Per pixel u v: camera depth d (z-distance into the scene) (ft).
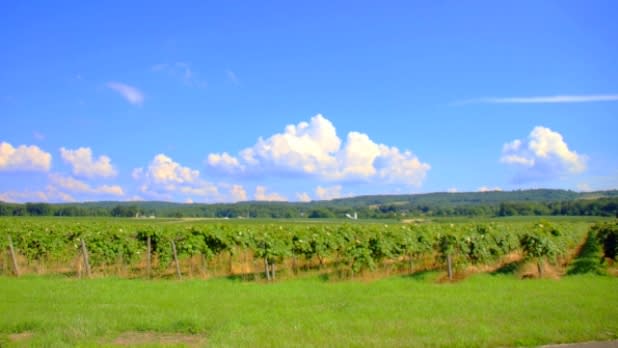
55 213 266.16
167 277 69.10
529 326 33.73
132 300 47.34
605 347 29.04
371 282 60.34
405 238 73.00
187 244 69.97
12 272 73.10
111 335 33.68
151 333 34.45
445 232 73.97
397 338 31.42
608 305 41.73
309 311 40.96
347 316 38.78
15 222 98.22
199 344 31.24
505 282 58.39
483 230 82.64
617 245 68.64
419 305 43.01
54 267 78.69
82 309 41.83
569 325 33.73
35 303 45.16
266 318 38.22
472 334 31.83
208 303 45.55
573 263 79.36
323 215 312.50
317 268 75.20
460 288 53.78
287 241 70.33
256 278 65.21
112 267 74.54
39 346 30.22
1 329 34.35
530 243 65.51
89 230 80.94
